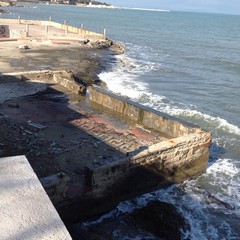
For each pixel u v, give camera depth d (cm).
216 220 1029
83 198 934
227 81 3025
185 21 15588
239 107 2264
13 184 262
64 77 2025
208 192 1175
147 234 929
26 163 292
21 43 3691
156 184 1136
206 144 1249
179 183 1209
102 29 7931
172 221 988
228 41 6988
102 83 2414
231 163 1413
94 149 1244
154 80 2830
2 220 227
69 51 3497
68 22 9375
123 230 936
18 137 1276
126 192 1049
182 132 1362
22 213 234
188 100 2345
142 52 4559
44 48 3509
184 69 3469
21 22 5809
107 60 3359
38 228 223
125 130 1459
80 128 1435
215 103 2328
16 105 1611
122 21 11969
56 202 876
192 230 971
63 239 218
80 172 1069
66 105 1712
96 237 890
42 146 1225
